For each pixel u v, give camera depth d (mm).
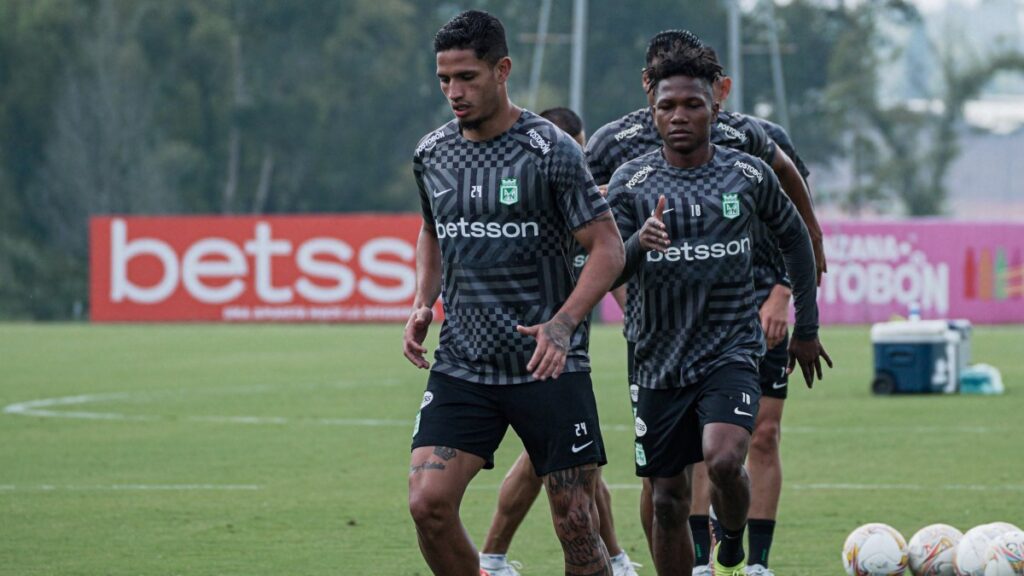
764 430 27734
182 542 31625
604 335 107688
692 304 24516
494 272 21516
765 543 27266
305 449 47281
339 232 120812
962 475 40781
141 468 43062
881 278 118688
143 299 123438
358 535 32438
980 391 65500
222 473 42031
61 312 189500
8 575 28312
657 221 23078
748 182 24531
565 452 21547
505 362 21578
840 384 69938
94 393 66500
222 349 94312
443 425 21672
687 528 25188
